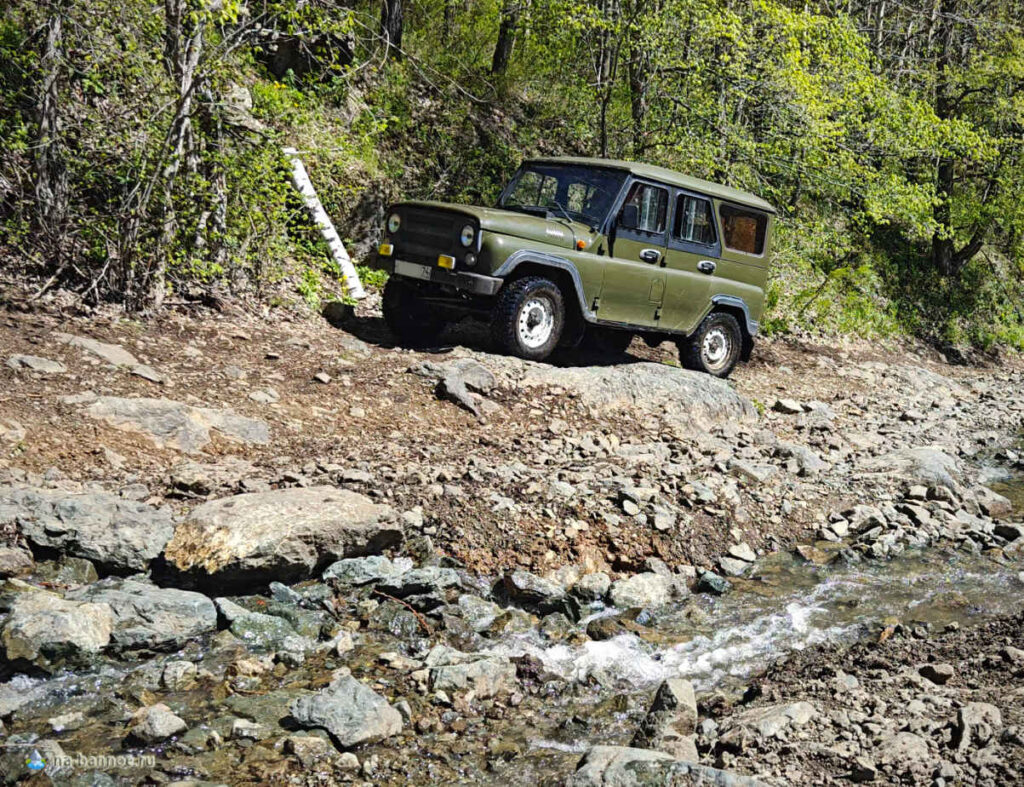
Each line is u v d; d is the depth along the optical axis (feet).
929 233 56.65
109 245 28.50
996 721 12.84
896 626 18.21
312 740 12.52
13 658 13.64
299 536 17.35
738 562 21.63
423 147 50.80
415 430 25.52
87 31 29.37
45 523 16.79
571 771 12.57
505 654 16.03
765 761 12.42
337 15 39.04
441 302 31.22
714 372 37.24
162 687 13.89
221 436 22.47
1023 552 23.91
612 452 26.40
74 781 11.32
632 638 17.38
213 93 32.58
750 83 47.91
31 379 22.18
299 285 35.29
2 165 29.94
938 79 78.33
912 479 28.35
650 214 33.12
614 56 49.37
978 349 73.61
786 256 55.72
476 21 61.87
